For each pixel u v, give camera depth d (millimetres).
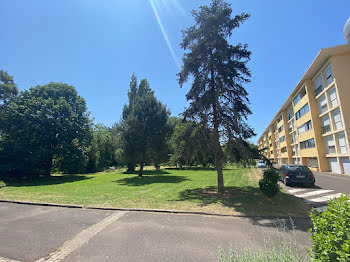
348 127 19328
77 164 26359
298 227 5102
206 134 10281
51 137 24500
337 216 1966
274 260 2410
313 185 12109
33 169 23422
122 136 23547
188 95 10906
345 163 20328
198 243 4145
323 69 22688
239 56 10445
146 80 27031
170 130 23547
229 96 10438
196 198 8844
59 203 7973
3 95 23594
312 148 26906
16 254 3807
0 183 15609
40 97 24844
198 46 10461
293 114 37062
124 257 3613
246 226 5195
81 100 29172
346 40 19703
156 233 4750
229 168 35125
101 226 5316
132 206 7344
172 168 41219
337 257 1720
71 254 3775
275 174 7543
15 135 23141
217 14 10109
